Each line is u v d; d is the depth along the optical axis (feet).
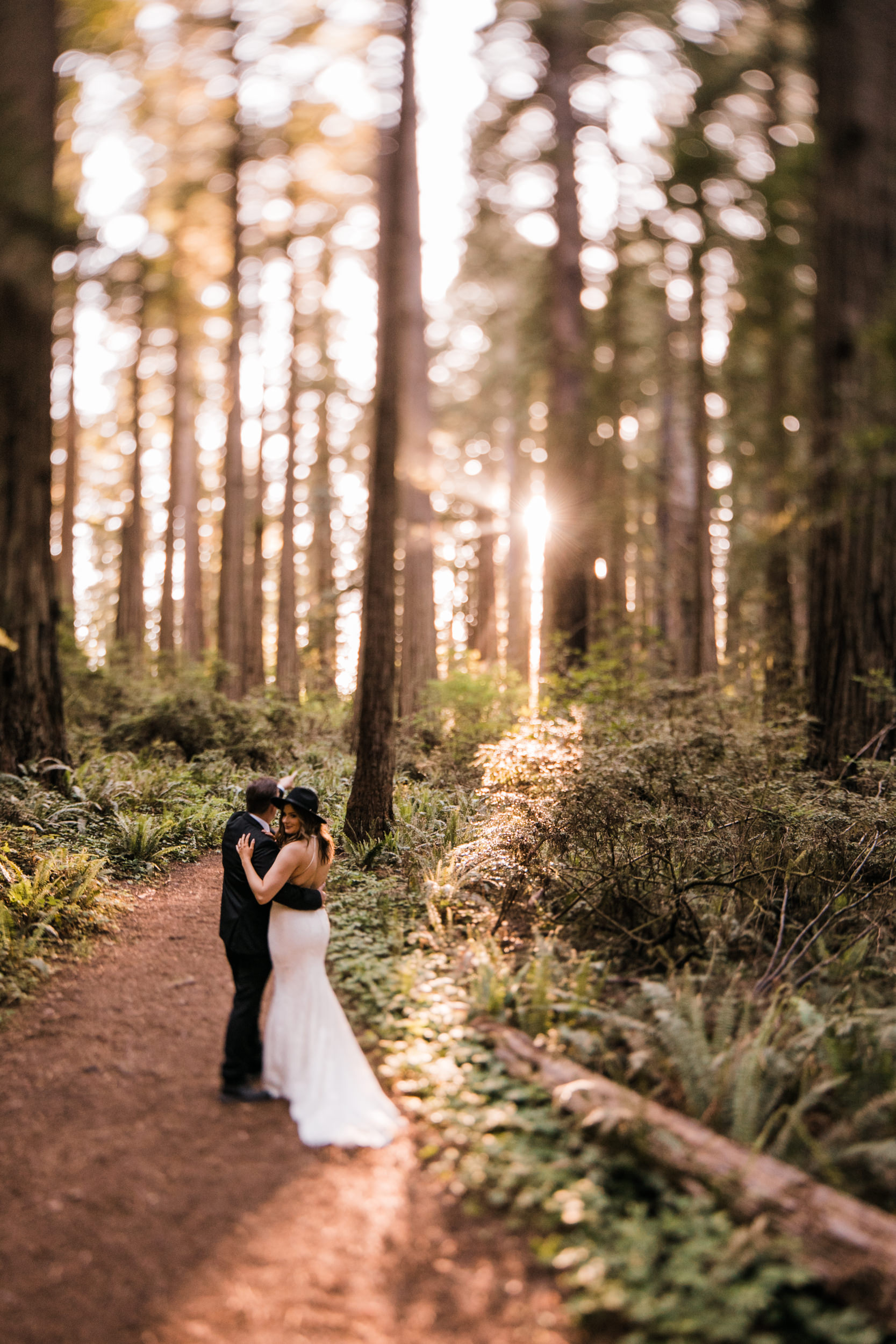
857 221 35.24
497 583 102.42
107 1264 11.01
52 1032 17.44
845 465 33.81
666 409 83.10
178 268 74.54
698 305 59.57
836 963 18.17
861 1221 10.37
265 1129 13.92
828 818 22.82
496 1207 11.78
